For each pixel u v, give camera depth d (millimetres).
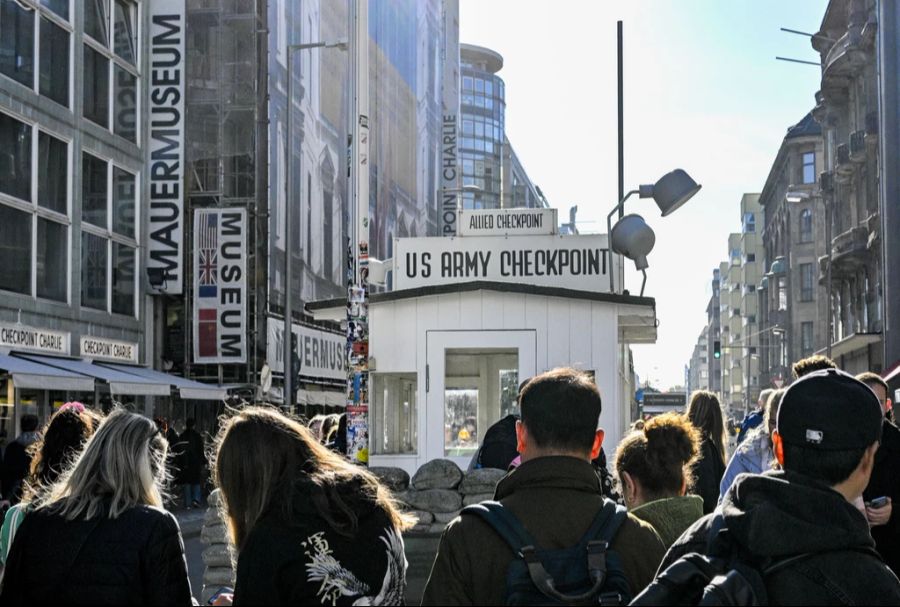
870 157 52094
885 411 6895
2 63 24219
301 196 40719
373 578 3559
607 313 12711
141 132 31453
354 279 12750
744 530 2650
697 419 6980
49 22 26312
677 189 15109
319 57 43969
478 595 3215
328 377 43281
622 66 23016
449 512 7637
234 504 3834
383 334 13047
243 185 35688
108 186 29375
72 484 4246
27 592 4160
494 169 142000
